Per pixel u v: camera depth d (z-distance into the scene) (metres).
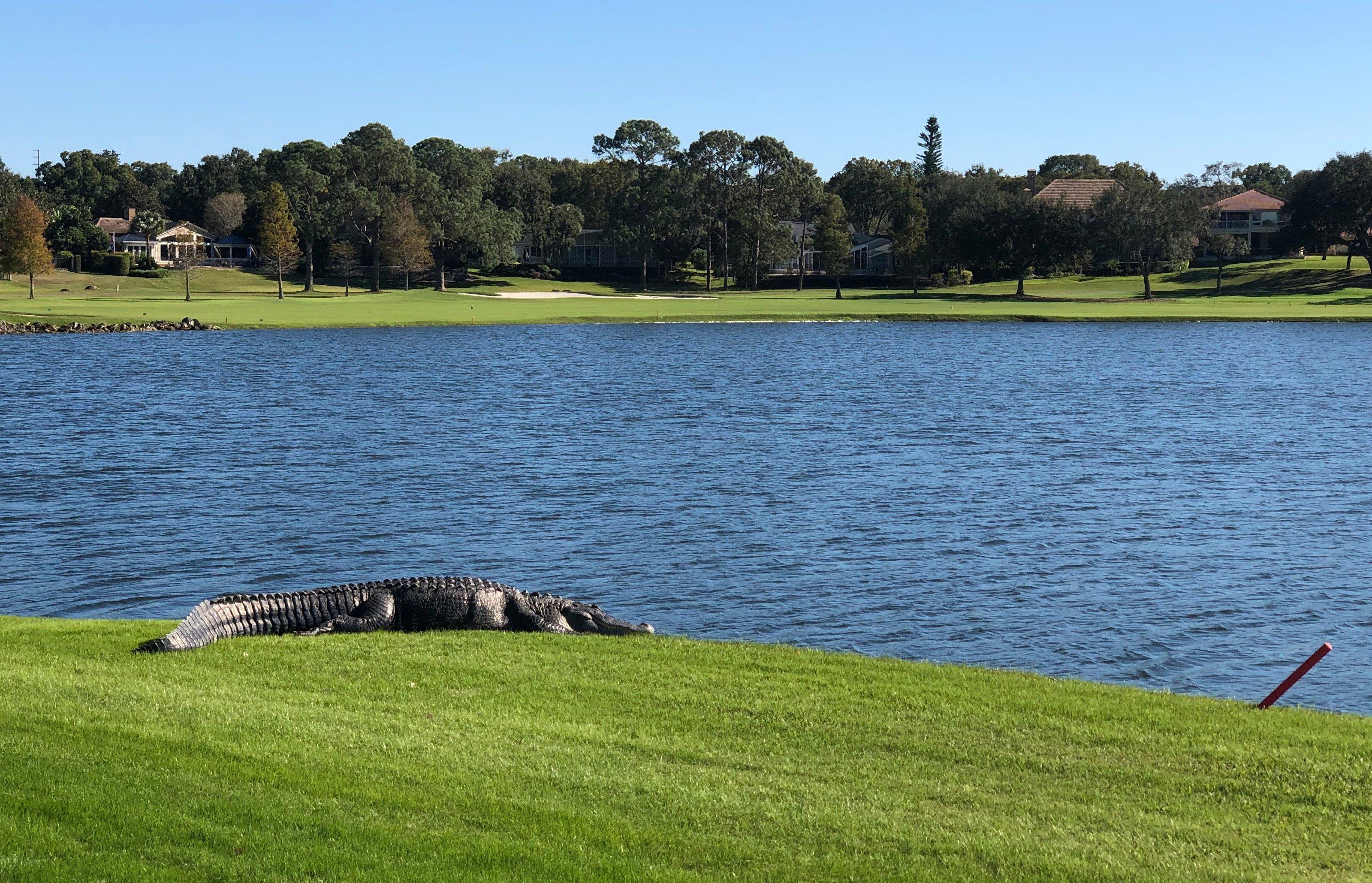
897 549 30.59
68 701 13.10
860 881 9.73
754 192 176.00
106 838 9.78
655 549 30.45
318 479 39.50
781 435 50.16
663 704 14.23
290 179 157.88
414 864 9.55
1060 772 12.35
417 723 13.09
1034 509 35.41
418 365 81.50
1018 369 80.56
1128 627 24.52
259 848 9.70
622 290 175.88
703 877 9.62
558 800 11.04
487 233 165.00
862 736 13.26
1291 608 25.91
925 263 163.75
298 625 17.30
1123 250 150.38
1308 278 159.00
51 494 36.78
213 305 130.00
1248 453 46.00
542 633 17.70
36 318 106.56
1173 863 10.31
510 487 38.34
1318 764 12.64
